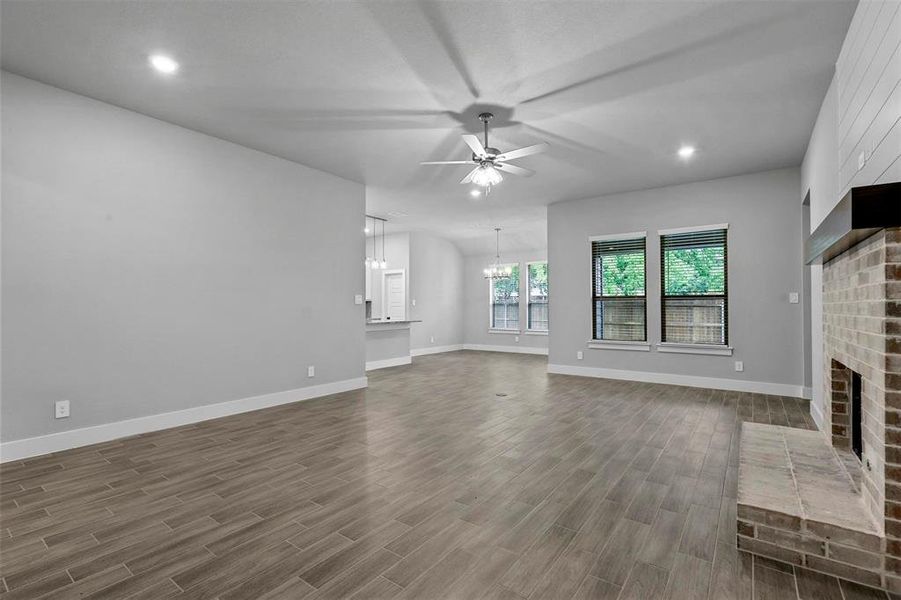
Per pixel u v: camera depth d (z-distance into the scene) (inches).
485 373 281.1
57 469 115.1
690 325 229.5
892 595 65.4
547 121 151.6
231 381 172.1
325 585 67.8
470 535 82.4
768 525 74.9
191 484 106.0
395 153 183.9
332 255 213.5
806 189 179.3
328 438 142.1
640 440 138.6
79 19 97.9
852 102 95.6
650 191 238.7
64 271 130.3
